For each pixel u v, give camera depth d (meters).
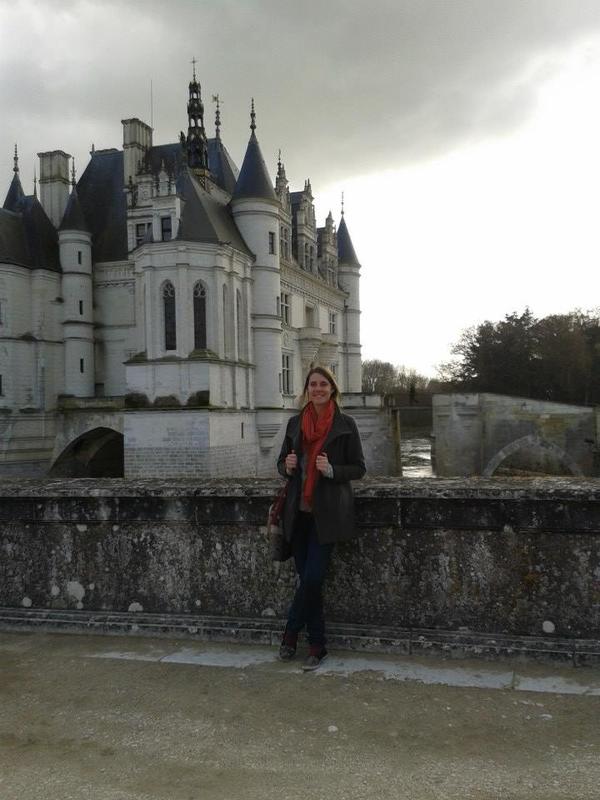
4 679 4.75
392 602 5.24
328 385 4.99
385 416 52.53
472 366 97.19
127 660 5.07
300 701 4.24
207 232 38.56
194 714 4.09
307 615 4.94
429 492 5.13
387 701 4.21
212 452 37.25
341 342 67.81
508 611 5.00
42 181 52.22
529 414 48.19
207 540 5.66
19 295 45.28
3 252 44.31
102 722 4.01
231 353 40.12
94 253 50.06
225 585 5.62
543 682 4.45
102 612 5.84
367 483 5.48
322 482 4.85
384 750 3.57
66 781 3.32
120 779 3.33
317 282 59.25
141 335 40.34
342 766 3.41
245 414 41.94
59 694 4.45
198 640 5.47
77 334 47.50
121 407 45.22
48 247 47.62
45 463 46.28
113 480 6.39
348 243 70.31
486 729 3.79
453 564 5.12
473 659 4.89
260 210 44.78
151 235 39.38
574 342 87.44
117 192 52.41
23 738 3.83
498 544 5.03
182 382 37.56
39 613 5.92
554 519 4.89
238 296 42.44
